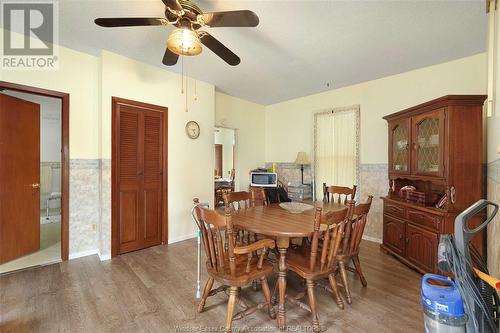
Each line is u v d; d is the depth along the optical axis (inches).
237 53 110.7
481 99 88.6
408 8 78.4
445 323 44.3
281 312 67.3
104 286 88.7
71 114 111.7
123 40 102.3
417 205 102.9
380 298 82.1
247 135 199.3
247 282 64.2
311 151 179.6
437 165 98.1
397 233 114.5
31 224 117.1
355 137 154.1
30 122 115.7
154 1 77.6
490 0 70.8
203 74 139.1
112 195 115.3
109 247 114.7
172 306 77.0
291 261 75.4
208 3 76.4
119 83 116.4
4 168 104.0
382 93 141.5
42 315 71.9
